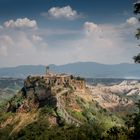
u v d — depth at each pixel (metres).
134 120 45.59
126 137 58.75
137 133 49.94
